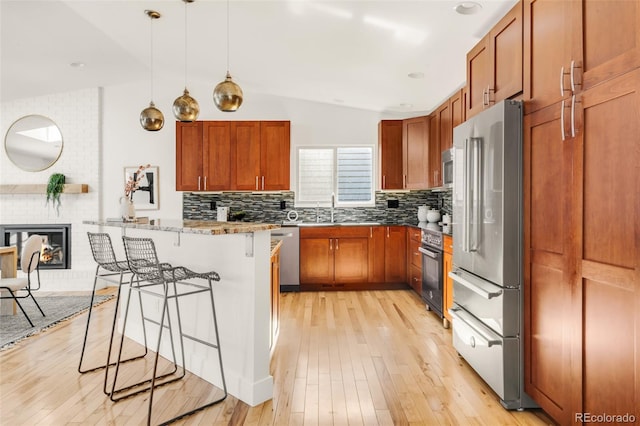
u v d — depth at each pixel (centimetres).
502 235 217
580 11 166
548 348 194
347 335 346
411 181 516
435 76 400
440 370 273
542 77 197
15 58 435
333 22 296
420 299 473
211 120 553
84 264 550
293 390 246
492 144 227
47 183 553
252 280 232
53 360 293
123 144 565
